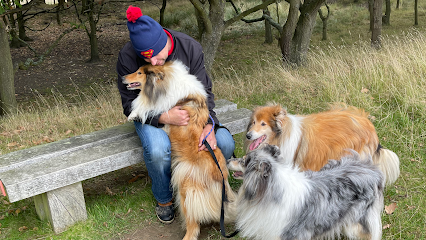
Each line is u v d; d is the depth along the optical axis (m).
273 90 6.43
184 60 3.30
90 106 6.84
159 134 3.01
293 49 8.52
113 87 8.72
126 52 3.18
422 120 4.59
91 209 3.38
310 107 5.51
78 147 3.34
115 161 3.15
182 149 2.93
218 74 9.13
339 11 18.16
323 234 2.51
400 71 5.82
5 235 3.04
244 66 9.77
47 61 12.38
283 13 17.06
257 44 12.85
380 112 4.98
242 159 2.62
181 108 2.96
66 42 15.32
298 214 2.38
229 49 12.34
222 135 3.26
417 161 3.85
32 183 2.76
